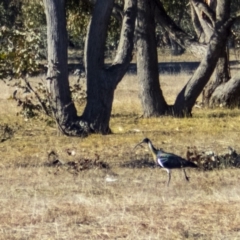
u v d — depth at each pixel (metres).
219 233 9.70
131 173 14.02
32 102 21.11
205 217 10.51
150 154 16.17
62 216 10.58
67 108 18.75
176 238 9.44
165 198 11.73
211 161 14.55
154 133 19.38
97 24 18.72
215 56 22.64
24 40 18.64
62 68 18.64
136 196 11.85
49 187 12.70
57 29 18.48
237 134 19.19
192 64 51.25
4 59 18.28
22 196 11.97
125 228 9.91
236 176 13.64
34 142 17.97
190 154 14.66
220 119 22.25
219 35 22.56
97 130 18.92
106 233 9.67
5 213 10.79
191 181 13.16
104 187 12.69
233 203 11.38
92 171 14.21
